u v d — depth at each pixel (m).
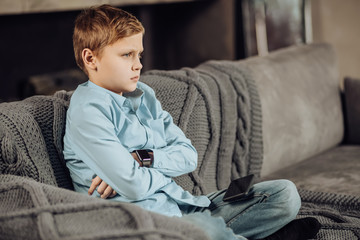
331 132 2.56
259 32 3.56
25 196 1.27
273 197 1.53
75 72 3.58
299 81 2.45
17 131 1.46
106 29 1.42
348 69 3.61
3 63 3.24
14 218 1.20
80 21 1.47
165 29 3.95
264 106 2.21
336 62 2.77
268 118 2.22
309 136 2.41
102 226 1.14
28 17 3.33
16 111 1.50
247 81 2.16
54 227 1.15
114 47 1.43
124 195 1.40
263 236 1.55
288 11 3.51
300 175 2.22
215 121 1.99
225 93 2.04
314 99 2.49
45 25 3.43
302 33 3.53
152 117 1.62
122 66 1.44
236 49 3.67
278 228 1.54
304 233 1.51
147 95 1.64
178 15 3.87
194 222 1.30
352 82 2.66
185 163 1.58
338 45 3.59
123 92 1.56
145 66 3.89
